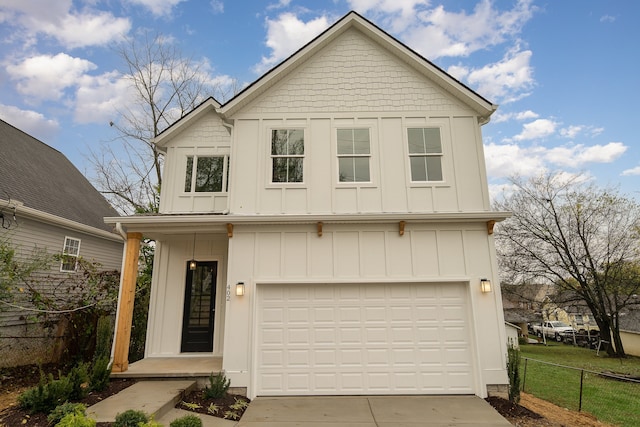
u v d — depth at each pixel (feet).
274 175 27.22
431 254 25.39
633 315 72.28
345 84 28.84
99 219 46.83
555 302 69.00
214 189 30.40
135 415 14.94
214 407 20.36
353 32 29.86
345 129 28.07
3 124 44.98
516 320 94.73
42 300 30.50
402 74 28.94
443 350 24.25
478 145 27.48
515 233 67.51
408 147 27.61
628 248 59.16
